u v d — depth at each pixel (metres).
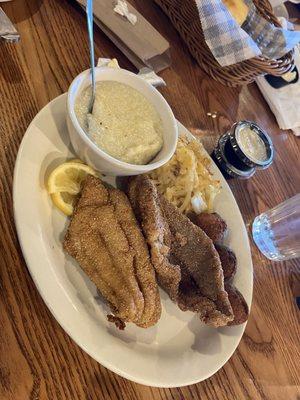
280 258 0.43
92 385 0.29
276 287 0.42
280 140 0.50
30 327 0.28
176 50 0.46
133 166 0.30
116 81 0.33
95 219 0.30
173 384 0.30
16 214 0.28
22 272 0.29
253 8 0.46
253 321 0.39
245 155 0.41
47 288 0.27
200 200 0.37
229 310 0.31
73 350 0.29
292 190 0.48
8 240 0.29
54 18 0.39
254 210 0.45
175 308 0.34
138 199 0.32
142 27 0.41
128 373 0.29
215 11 0.40
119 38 0.40
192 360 0.32
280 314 0.41
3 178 0.31
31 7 0.38
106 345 0.28
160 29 0.46
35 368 0.27
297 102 0.51
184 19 0.44
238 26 0.40
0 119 0.33
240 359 0.37
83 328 0.28
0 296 0.28
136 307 0.29
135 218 0.32
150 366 0.30
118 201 0.31
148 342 0.32
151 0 0.46
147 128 0.33
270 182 0.47
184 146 0.38
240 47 0.41
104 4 0.40
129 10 0.41
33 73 0.36
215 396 0.34
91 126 0.31
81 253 0.30
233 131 0.42
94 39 0.40
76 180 0.32
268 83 0.50
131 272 0.29
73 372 0.29
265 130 0.50
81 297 0.30
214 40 0.41
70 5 0.40
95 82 0.32
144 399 0.31
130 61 0.41
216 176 0.40
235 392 0.35
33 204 0.29
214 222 0.36
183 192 0.37
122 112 0.32
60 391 0.28
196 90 0.46
